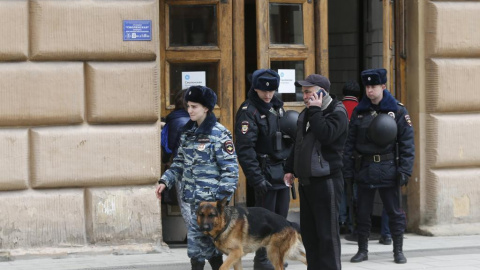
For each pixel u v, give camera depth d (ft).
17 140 50.19
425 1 59.26
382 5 59.52
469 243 56.70
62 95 50.67
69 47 50.62
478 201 60.39
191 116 40.29
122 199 51.90
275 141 46.42
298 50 57.93
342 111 40.96
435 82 59.11
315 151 40.93
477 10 59.82
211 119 40.42
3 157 50.01
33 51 50.29
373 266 49.06
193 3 56.03
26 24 50.19
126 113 51.65
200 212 39.09
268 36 57.11
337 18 70.74
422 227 59.77
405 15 60.23
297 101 58.13
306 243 42.27
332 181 41.09
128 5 51.42
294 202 58.13
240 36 56.65
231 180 39.81
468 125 59.88
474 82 59.77
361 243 50.90
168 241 56.59
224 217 39.73
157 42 52.19
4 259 49.67
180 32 56.13
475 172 60.54
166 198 53.01
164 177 41.29
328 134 40.22
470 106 60.03
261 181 45.73
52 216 50.80
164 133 52.90
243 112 46.11
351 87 60.75
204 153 40.09
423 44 59.52
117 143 51.62
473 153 60.03
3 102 49.80
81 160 51.08
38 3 50.11
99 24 51.03
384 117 49.62
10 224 50.19
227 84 56.44
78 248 51.13
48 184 50.80
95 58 51.29
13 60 50.24
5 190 50.47
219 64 56.29
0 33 49.62
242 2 56.70
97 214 51.52
